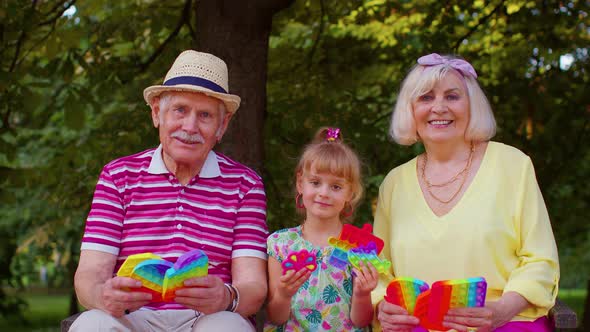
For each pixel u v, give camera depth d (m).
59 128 8.01
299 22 5.85
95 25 5.32
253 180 3.03
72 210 6.52
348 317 2.92
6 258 9.82
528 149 6.29
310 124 5.21
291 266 2.65
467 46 6.57
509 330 2.70
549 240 2.80
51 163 5.75
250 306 2.77
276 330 2.97
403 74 5.64
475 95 2.94
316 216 2.99
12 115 5.54
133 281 2.42
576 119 6.38
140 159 2.94
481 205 2.82
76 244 9.43
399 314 2.55
